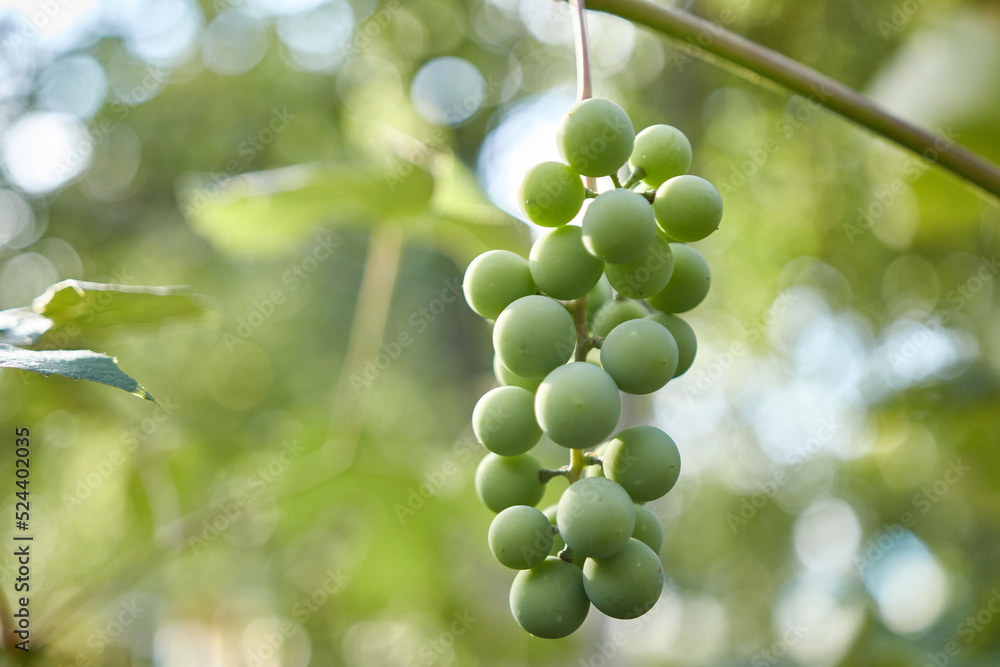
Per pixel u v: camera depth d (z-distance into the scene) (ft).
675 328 3.82
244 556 12.57
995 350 10.14
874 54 15.14
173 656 13.15
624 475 3.48
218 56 27.04
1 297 20.71
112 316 5.06
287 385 23.13
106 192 24.38
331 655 13.93
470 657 11.84
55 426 10.37
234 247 8.99
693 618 24.75
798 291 18.71
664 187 3.62
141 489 9.25
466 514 10.18
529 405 3.69
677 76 17.89
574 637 12.34
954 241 14.47
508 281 3.69
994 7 7.31
